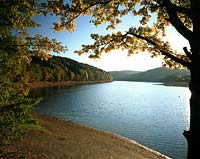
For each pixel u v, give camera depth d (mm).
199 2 5465
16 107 6988
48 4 7199
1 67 8055
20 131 7340
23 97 7559
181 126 42219
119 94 120375
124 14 7840
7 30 8242
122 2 7500
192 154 5375
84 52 7480
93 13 7832
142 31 7289
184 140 31625
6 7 7789
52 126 26391
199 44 5508
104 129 36688
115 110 60594
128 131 36250
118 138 28047
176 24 5836
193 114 5477
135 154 21094
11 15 8016
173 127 41031
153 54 7418
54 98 80688
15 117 6883
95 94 110375
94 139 23906
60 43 9680
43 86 144750
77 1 7086
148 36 7367
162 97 112250
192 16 5594
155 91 160375
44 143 17094
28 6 8008
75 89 136750
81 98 87125
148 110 64000
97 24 8102
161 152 25766
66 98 83188
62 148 16984
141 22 7902
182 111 64062
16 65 8711
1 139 6945
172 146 28547
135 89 179500
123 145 24203
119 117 49594
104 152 18953
